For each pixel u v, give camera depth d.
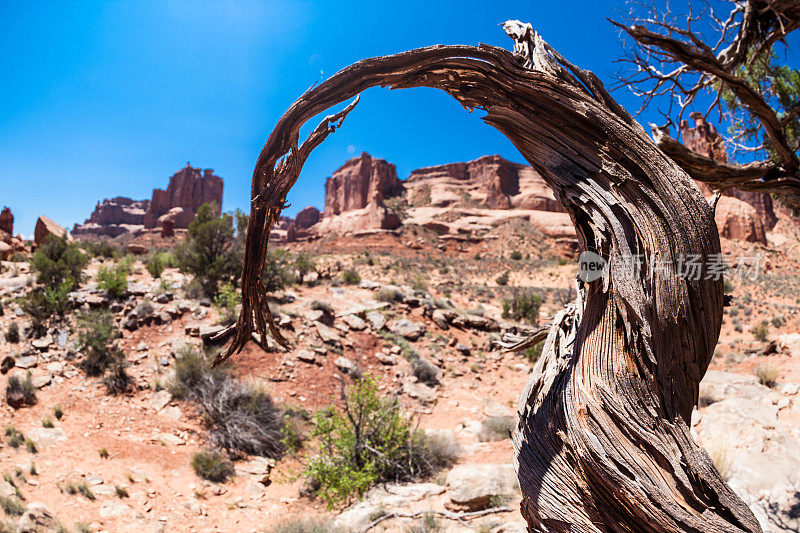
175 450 8.88
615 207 1.85
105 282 14.18
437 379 13.90
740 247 56.53
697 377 1.84
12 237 22.25
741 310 27.70
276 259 17.47
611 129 1.88
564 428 1.92
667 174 1.82
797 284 36.47
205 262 15.93
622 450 1.69
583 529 1.78
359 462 8.22
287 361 12.73
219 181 129.75
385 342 15.13
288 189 2.12
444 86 2.16
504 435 10.18
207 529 6.78
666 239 1.78
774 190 3.10
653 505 1.60
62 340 11.56
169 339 12.50
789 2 3.35
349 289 19.98
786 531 4.43
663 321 1.74
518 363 15.38
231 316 13.52
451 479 6.77
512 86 2.00
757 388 8.30
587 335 1.93
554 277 52.81
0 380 9.78
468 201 116.56
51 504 6.53
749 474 5.52
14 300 13.06
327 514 7.12
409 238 97.62
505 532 5.32
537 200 113.69
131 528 6.42
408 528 5.86
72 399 9.80
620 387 1.76
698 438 6.71
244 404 10.38
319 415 8.64
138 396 10.35
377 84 2.07
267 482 8.49
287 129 2.01
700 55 2.94
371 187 118.81
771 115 2.96
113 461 8.15
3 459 7.39
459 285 40.78
